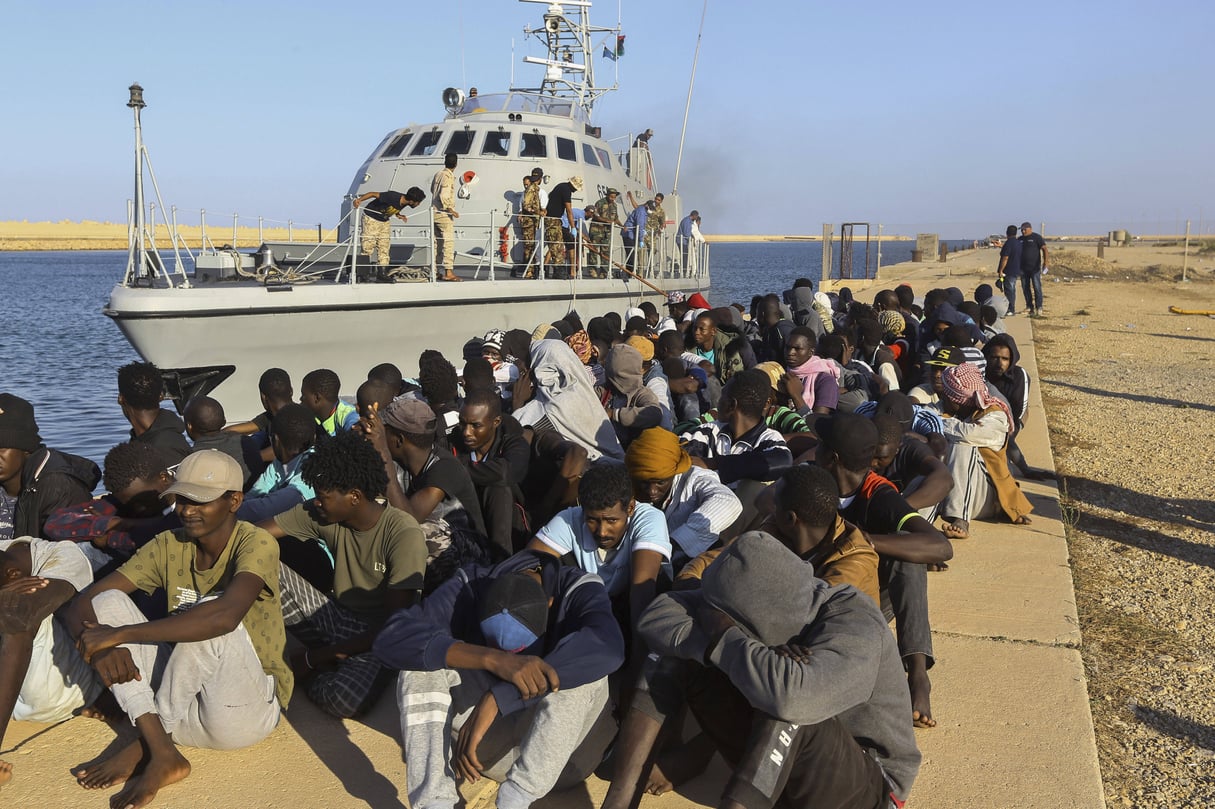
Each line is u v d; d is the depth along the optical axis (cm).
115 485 440
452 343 1205
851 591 300
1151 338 1905
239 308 1001
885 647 301
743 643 283
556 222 1416
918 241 4959
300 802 347
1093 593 580
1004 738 393
